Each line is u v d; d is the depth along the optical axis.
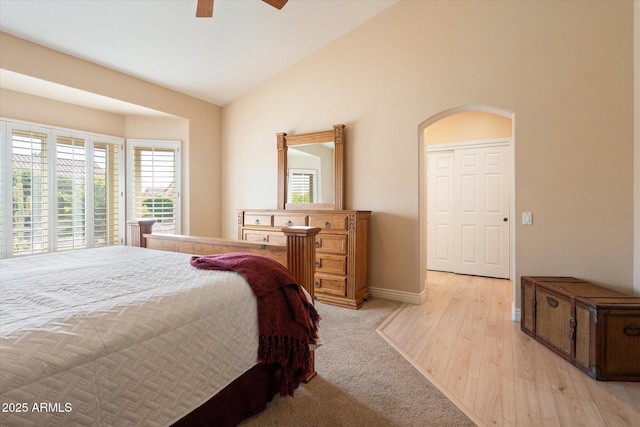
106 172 4.04
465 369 2.06
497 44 2.96
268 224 3.92
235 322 1.32
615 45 2.54
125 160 4.27
